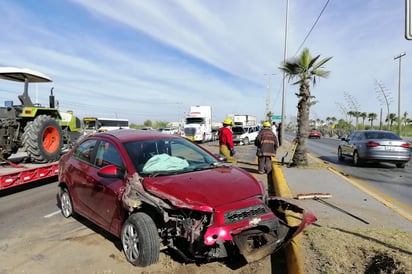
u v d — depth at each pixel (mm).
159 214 4082
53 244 4723
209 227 3498
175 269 3850
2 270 3953
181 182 4023
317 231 4547
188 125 32719
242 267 3883
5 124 8141
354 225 4914
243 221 3656
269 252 3729
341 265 3564
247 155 18281
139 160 4609
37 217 6039
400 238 4219
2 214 6238
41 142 8242
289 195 6875
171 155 5090
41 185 8922
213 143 33656
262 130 10555
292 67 11633
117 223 4406
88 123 37531
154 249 3842
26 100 9008
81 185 5281
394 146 12258
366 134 13328
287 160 14047
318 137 54250
